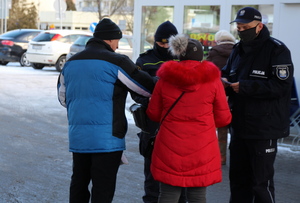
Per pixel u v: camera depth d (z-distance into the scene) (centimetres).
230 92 456
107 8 3797
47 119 989
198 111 380
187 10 1048
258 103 433
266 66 429
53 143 786
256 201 444
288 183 615
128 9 3606
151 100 397
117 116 405
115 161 410
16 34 2183
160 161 385
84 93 402
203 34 1030
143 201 505
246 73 439
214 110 392
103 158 404
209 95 381
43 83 1556
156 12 1100
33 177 599
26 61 2181
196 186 381
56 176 607
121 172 638
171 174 380
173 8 1069
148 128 431
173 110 382
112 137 402
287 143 834
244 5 959
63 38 1983
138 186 582
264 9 923
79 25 5638
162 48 473
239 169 463
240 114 442
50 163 666
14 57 2144
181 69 373
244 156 458
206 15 1020
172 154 380
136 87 407
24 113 1042
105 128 400
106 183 409
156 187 476
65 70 417
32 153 716
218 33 695
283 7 890
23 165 650
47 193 543
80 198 429
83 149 402
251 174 462
